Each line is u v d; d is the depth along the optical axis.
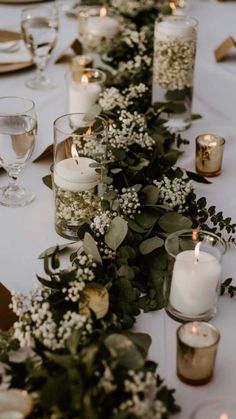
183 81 1.61
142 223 1.20
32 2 2.36
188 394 0.97
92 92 1.67
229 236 1.29
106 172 1.25
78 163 1.25
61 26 2.24
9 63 1.94
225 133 1.67
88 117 1.33
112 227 1.14
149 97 1.65
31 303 1.01
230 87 1.91
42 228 1.30
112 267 1.09
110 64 1.88
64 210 1.25
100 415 0.83
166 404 0.89
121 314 1.04
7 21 2.23
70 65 1.96
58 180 1.24
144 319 1.08
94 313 0.98
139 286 1.12
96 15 2.03
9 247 1.25
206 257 1.12
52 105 1.77
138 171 1.31
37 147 1.55
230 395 0.97
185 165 1.52
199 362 0.96
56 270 1.19
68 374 0.84
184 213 1.27
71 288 1.01
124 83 1.72
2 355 0.96
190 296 1.07
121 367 0.87
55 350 0.93
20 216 1.34
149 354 1.03
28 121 1.34
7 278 1.18
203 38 2.19
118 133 1.39
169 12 2.04
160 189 1.27
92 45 2.00
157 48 1.61
